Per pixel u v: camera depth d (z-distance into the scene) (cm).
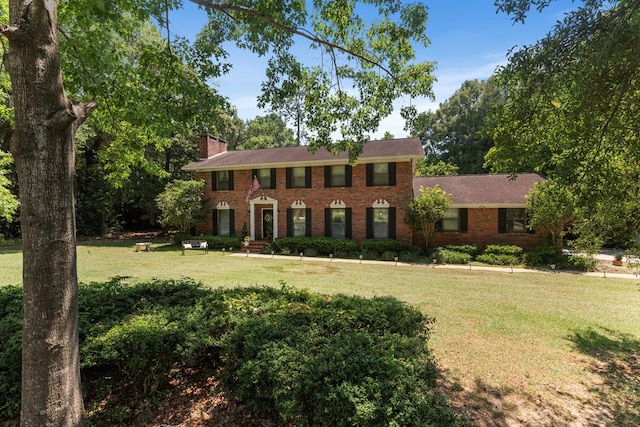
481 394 400
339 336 323
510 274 1124
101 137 1952
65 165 258
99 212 2438
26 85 238
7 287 541
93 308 427
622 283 984
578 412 368
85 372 365
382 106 630
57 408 252
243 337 321
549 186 504
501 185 1664
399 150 1645
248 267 1239
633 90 358
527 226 1380
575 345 536
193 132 649
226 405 342
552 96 391
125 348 322
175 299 476
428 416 219
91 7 464
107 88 562
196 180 1978
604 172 407
